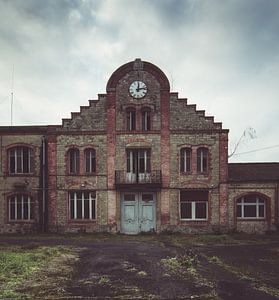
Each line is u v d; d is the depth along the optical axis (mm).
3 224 30547
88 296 11039
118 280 12922
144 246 22016
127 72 30547
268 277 13664
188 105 30125
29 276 13438
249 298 10883
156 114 30156
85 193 30328
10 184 30703
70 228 29953
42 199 30453
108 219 29781
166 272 14188
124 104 30312
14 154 31141
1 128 30969
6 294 11117
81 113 30500
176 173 29766
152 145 29969
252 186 29609
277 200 29453
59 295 11125
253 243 23906
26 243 23438
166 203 29656
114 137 30172
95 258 17250
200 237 26844
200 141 29875
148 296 11039
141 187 29500
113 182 29922
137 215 29938
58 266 15297
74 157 30641
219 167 29734
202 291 11578
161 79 30312
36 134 30922
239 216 29844
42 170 30672
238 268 15297
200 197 29922
